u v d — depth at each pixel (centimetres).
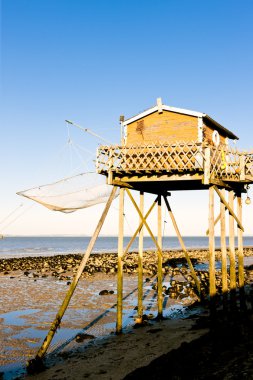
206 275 4081
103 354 1530
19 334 1975
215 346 1320
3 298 2966
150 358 1391
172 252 8500
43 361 1555
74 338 1873
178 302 2695
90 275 4294
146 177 1767
